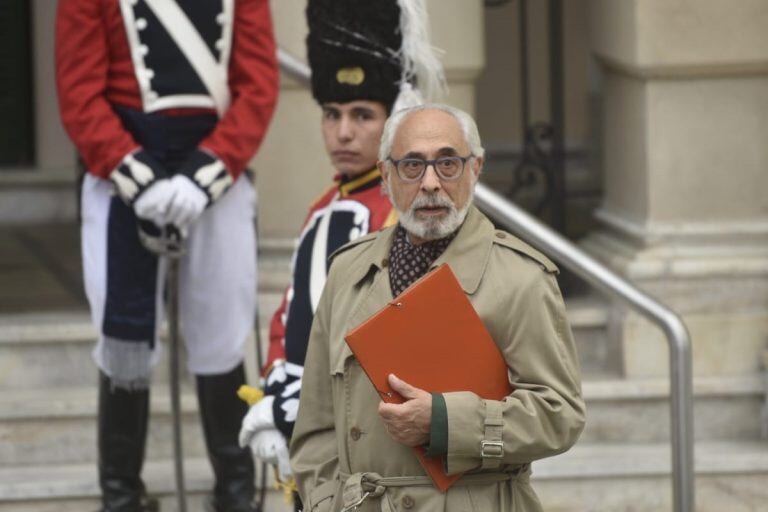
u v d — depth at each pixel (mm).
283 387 11312
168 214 13570
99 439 14648
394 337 9195
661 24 17250
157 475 15859
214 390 14641
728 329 17391
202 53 13961
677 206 17734
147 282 14141
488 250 9570
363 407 9562
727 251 17609
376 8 11539
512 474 9516
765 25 17328
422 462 9258
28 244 22719
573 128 26000
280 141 17688
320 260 11422
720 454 16406
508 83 25234
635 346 17312
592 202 24234
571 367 9531
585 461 16156
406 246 9820
